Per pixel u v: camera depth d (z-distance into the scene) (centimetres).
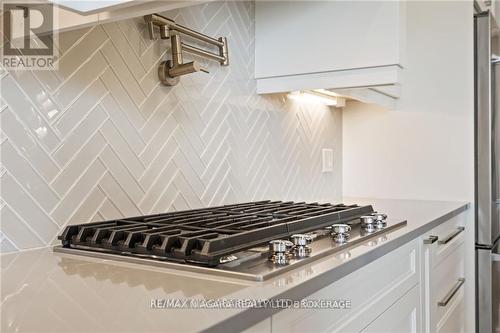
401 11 167
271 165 203
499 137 241
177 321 60
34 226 111
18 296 71
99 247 102
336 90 184
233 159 179
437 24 239
